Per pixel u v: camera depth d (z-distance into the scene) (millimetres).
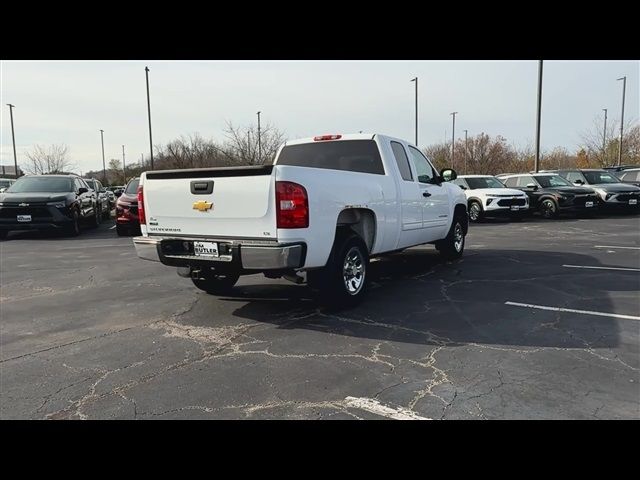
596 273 6977
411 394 3234
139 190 5395
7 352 4250
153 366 3842
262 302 5797
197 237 4969
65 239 13328
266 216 4492
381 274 7285
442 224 7770
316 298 5918
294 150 6988
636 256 8477
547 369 3576
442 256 8406
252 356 4000
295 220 4449
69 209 13320
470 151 44469
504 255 8875
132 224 13680
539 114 22203
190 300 6008
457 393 3230
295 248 4426
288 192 4418
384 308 5340
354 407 3080
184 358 4000
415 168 7031
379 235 5918
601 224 14398
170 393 3340
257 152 28609
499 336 4324
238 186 4613
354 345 4195
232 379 3543
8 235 14133
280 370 3688
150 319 5207
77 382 3566
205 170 4770
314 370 3672
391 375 3543
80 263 9156
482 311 5125
